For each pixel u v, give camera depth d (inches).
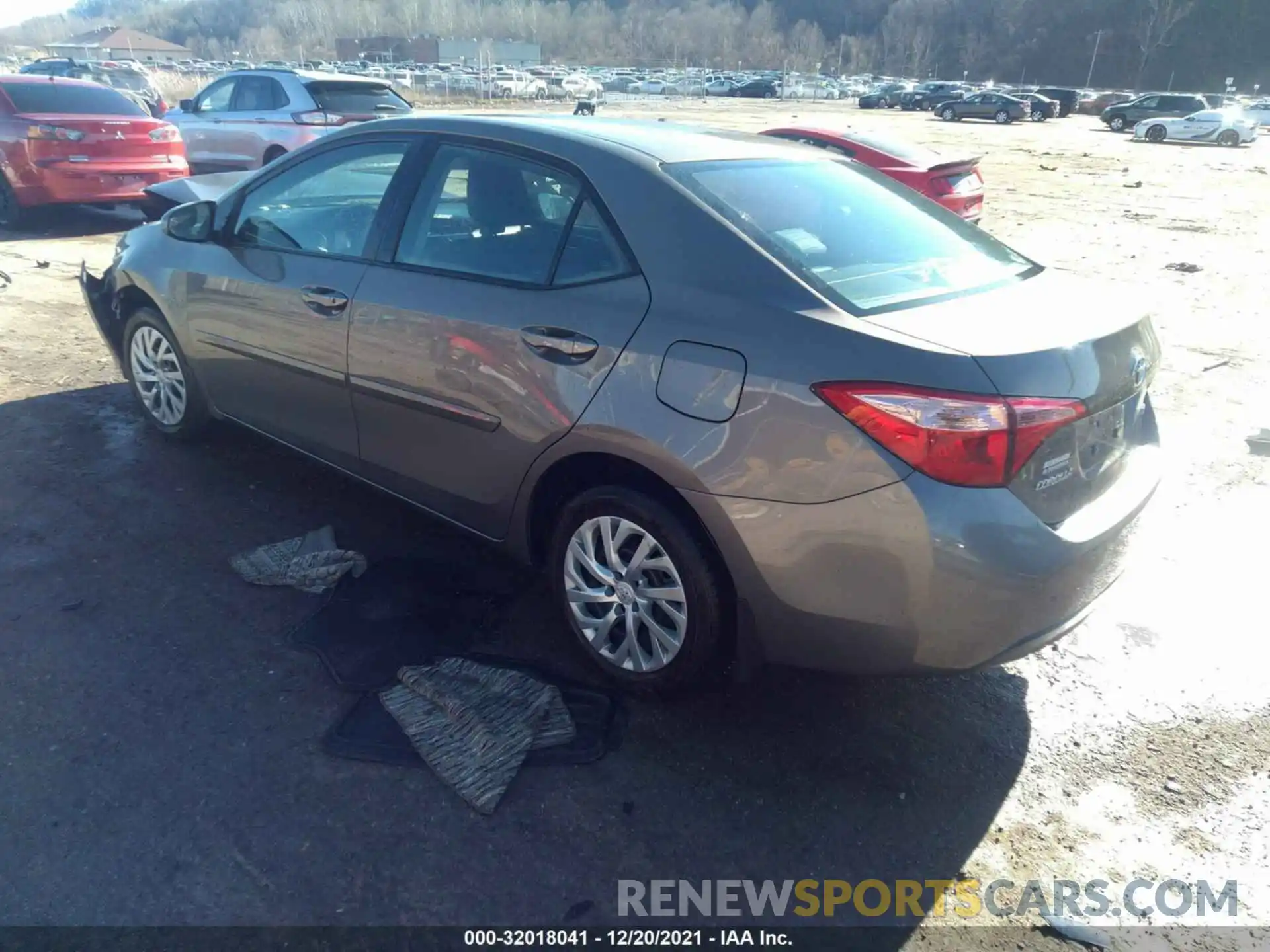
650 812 108.0
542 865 100.5
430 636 136.2
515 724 117.7
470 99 1996.8
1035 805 111.8
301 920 93.0
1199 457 211.6
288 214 160.9
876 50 4461.1
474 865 100.0
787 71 3503.9
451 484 139.0
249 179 170.4
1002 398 96.6
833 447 100.0
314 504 174.2
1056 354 101.8
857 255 120.4
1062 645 142.6
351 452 154.1
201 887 95.6
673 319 111.4
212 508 170.2
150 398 196.2
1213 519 182.7
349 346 144.8
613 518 120.6
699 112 1652.3
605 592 124.7
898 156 389.7
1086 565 104.6
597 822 106.2
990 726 124.6
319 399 154.5
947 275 121.9
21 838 99.9
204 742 114.2
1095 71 3784.5
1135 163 960.3
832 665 109.9
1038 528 99.8
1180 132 1330.0
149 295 182.9
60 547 154.5
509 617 141.9
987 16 4234.7
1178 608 152.9
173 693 122.2
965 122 1726.1
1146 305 124.5
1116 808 111.9
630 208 119.9
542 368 120.6
